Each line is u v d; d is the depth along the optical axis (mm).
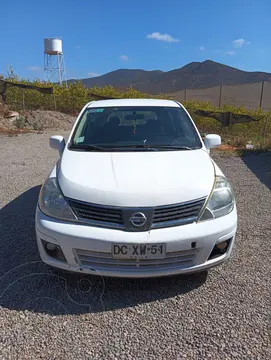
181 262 2529
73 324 2348
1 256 3234
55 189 2738
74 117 17734
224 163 7488
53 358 2064
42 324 2346
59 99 19578
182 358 2055
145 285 2768
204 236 2496
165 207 2488
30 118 14891
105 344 2170
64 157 3236
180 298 2609
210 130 12688
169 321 2367
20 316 2420
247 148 9211
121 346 2152
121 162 3000
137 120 3857
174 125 3820
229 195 2812
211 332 2258
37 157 8023
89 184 2623
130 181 2631
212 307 2504
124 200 2482
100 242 2428
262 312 2443
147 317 2410
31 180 5988
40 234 2631
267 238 3631
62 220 2570
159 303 2557
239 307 2500
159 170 2830
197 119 13555
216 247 2633
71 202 2578
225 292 2676
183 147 3453
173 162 3023
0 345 2160
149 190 2529
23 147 9367
